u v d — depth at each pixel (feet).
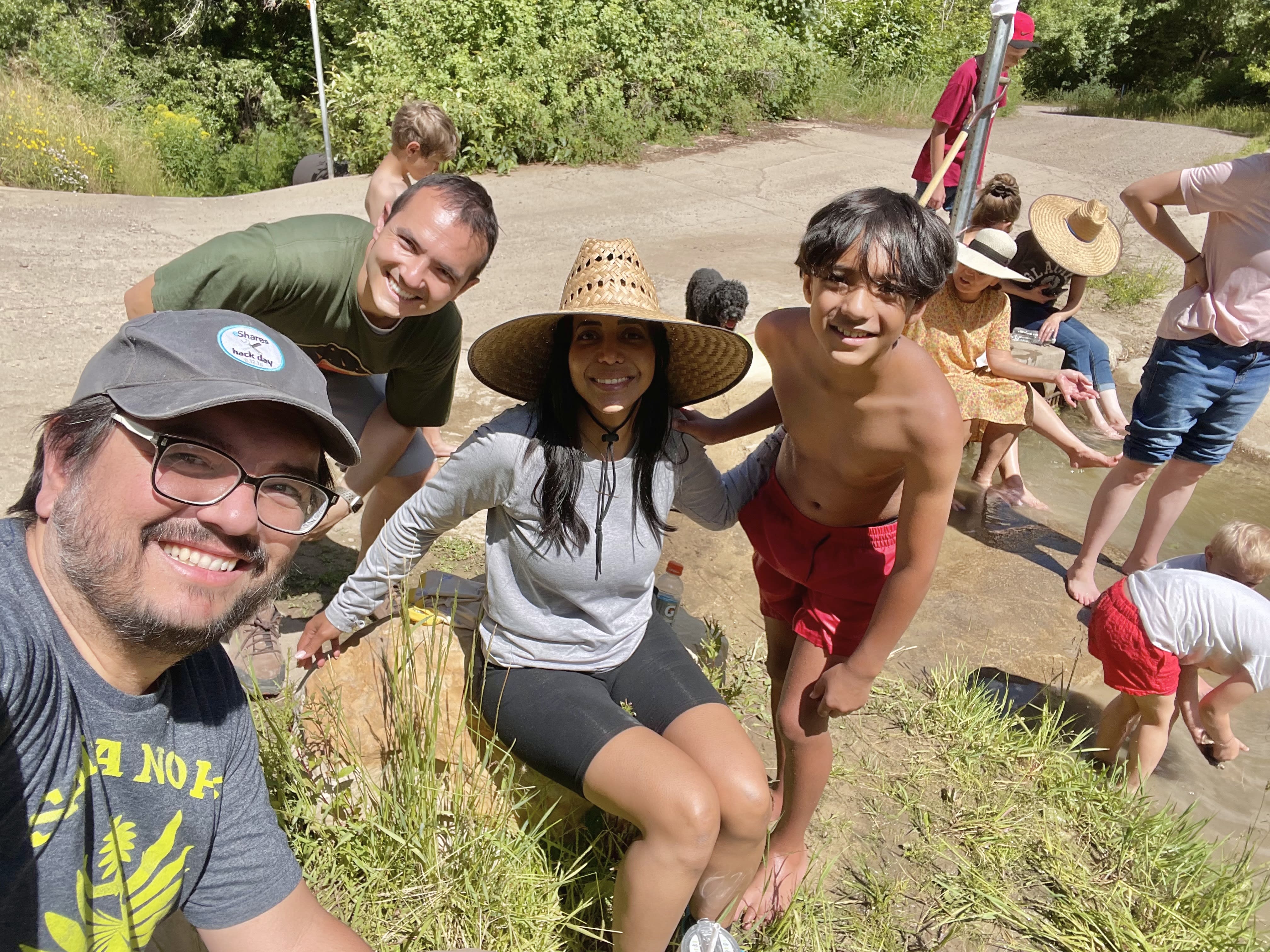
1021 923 8.32
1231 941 8.21
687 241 29.66
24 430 14.07
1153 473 17.76
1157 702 10.02
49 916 4.29
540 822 7.81
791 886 8.17
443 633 8.45
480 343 7.27
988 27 63.87
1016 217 15.96
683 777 6.36
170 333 4.17
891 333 6.16
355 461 4.56
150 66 63.62
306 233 8.34
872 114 53.98
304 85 70.69
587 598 7.39
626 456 7.27
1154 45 104.12
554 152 39.37
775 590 8.48
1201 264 12.31
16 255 23.88
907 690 11.14
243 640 8.88
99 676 4.30
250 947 5.20
